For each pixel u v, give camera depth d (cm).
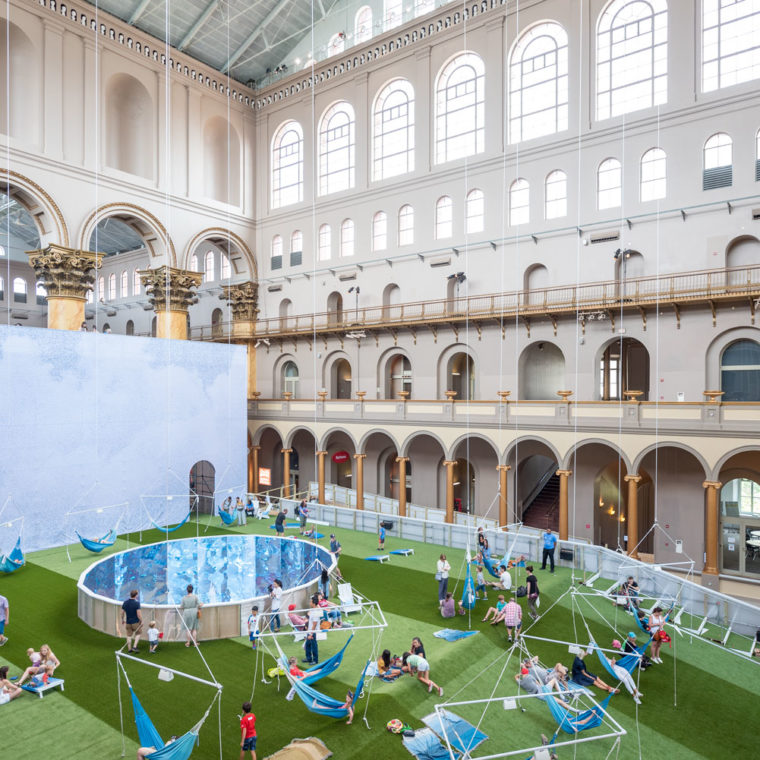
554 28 2698
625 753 1028
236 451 3039
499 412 2544
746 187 2230
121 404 2541
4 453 2167
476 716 1102
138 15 3005
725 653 1420
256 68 3697
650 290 2419
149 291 3294
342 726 1029
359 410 2989
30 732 1002
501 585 1741
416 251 3062
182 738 855
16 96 2727
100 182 2908
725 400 2288
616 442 2269
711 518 2094
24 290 4947
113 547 2252
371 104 3250
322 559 1914
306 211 3519
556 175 2675
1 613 1371
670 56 2392
